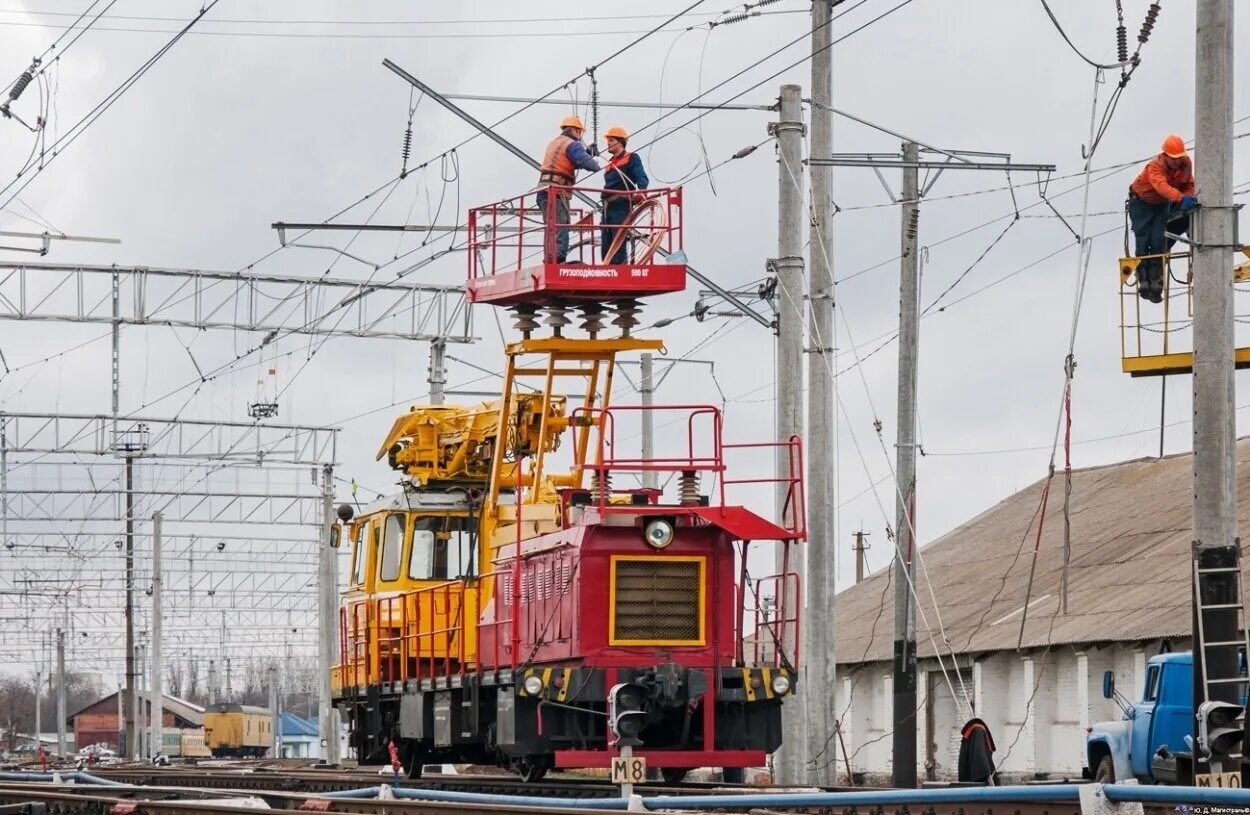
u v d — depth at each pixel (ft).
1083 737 131.54
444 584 101.55
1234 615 67.97
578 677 82.84
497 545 97.45
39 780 109.50
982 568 170.91
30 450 200.13
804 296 97.19
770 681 84.17
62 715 356.79
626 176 92.07
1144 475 173.47
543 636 87.61
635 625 83.97
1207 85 69.46
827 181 96.99
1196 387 69.10
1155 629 122.83
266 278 165.89
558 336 93.15
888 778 155.84
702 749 84.28
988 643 143.95
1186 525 149.07
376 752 109.09
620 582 84.07
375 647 108.47
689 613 84.58
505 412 96.43
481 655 94.58
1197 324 69.26
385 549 107.55
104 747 476.13
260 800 73.15
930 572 180.14
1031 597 151.53
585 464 91.20
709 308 123.03
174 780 123.44
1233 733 65.31
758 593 85.61
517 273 91.25
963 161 101.14
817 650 93.40
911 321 100.73
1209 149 69.36
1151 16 75.82
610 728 81.56
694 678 82.48
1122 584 140.26
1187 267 84.48
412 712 101.50
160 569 277.85
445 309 168.14
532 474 102.17
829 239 96.73
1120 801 49.24
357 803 72.08
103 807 76.33
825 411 95.30
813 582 94.02
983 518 193.67
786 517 89.40
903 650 98.32
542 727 83.30
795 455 89.35
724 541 85.40
